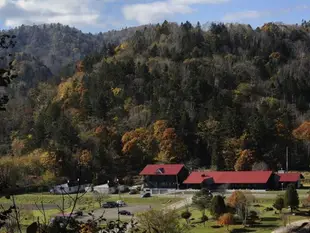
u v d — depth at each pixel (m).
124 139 85.06
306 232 34.88
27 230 7.18
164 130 84.06
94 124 90.56
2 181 8.22
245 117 85.19
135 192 66.56
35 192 58.84
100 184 72.25
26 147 82.88
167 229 28.83
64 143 80.44
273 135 80.81
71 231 8.72
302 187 64.19
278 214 44.78
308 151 79.38
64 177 71.12
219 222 41.16
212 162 79.56
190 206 50.66
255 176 64.94
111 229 9.74
